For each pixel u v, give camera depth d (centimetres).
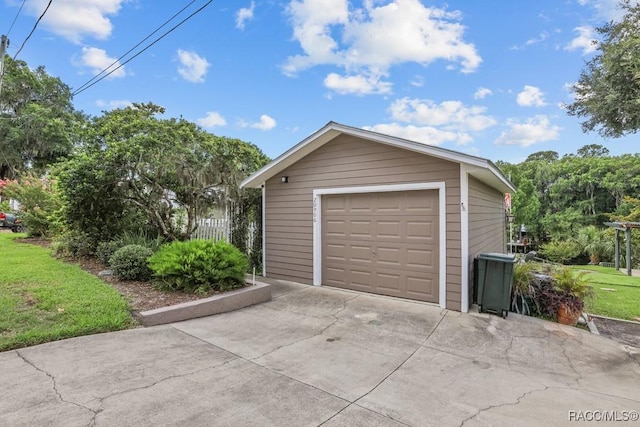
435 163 580
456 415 266
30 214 1171
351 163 681
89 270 702
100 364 332
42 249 955
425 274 600
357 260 685
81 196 774
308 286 732
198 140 871
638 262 1586
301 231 767
